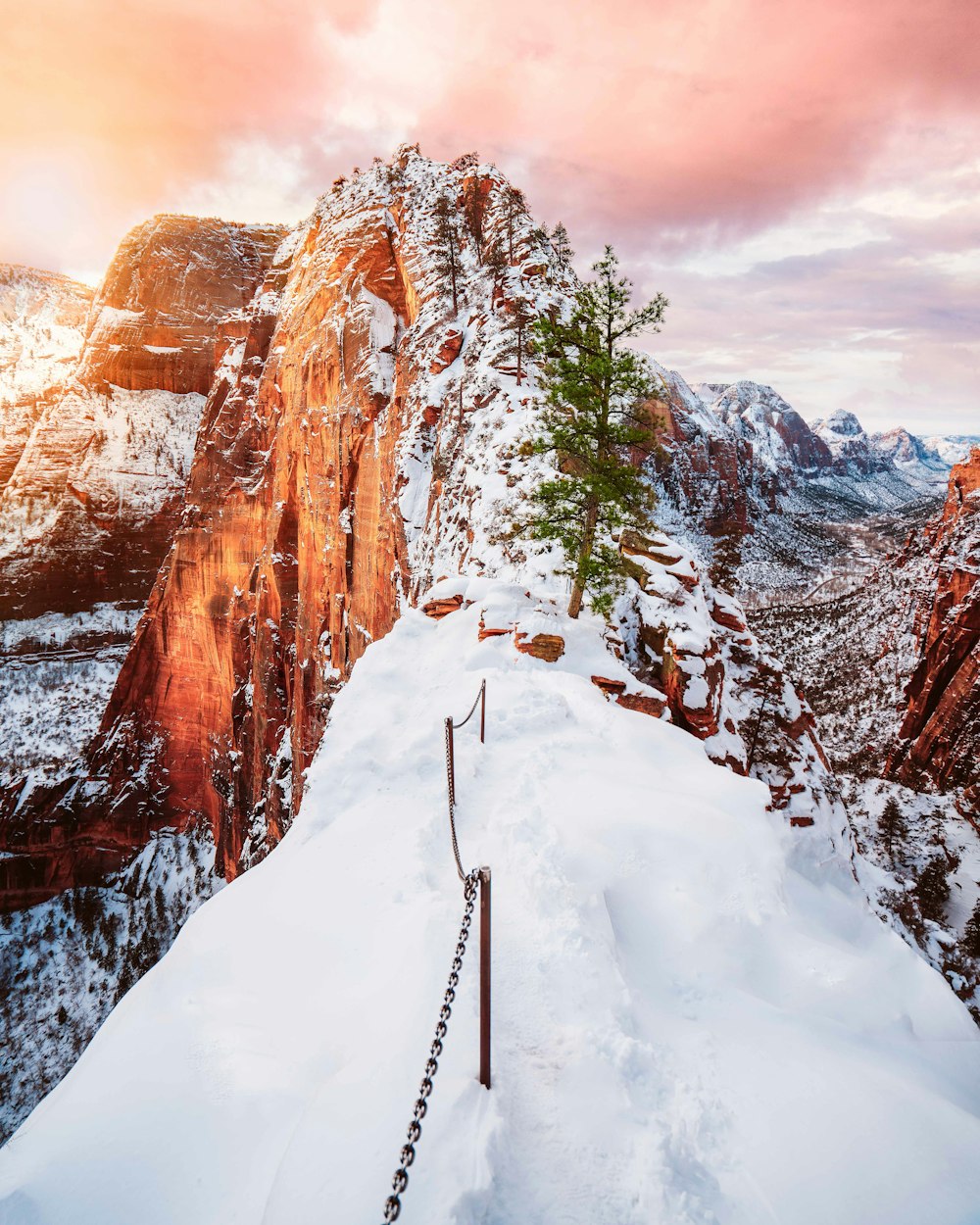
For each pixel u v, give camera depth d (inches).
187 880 3344.0
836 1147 195.2
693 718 949.2
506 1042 224.5
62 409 5561.0
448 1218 157.2
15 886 3378.4
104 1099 243.6
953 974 1659.7
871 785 3459.6
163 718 3636.8
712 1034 246.4
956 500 5108.3
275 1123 219.1
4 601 5182.1
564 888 305.0
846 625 5969.5
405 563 1863.9
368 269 2866.6
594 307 813.2
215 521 3412.9
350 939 313.0
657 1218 168.4
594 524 876.0
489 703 610.2
